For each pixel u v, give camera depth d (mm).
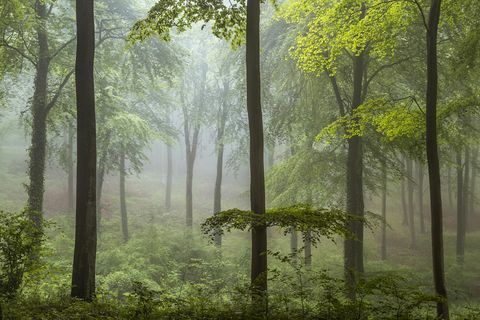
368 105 10500
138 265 15000
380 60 13469
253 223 6516
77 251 8078
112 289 12898
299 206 7316
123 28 15555
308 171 15539
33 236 7922
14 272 7426
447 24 12031
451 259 23234
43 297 7852
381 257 24625
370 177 15750
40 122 14031
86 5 8328
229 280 14516
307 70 11547
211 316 5820
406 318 5258
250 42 7340
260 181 7234
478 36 9914
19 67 14328
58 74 15914
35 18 13219
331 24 11016
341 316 5387
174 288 12266
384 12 10047
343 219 6805
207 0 7648
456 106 10148
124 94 21516
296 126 16609
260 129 7336
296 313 5773
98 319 6000
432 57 8414
